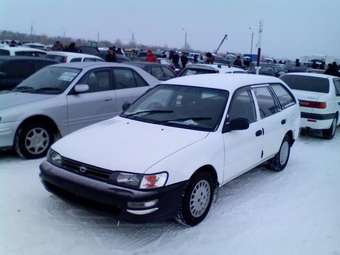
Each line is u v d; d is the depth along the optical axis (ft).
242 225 14.05
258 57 73.97
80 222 13.53
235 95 16.08
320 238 13.42
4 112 19.08
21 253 11.43
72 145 13.57
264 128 17.53
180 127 14.73
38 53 48.42
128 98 24.45
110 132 14.38
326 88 30.71
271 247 12.65
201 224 13.89
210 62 65.46
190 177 12.76
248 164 16.57
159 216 11.98
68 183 12.51
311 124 29.45
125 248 12.07
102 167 12.12
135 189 11.66
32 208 14.35
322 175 20.53
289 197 17.03
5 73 28.55
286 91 21.27
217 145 14.23
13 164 19.13
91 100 22.44
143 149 12.83
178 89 16.87
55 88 21.83
